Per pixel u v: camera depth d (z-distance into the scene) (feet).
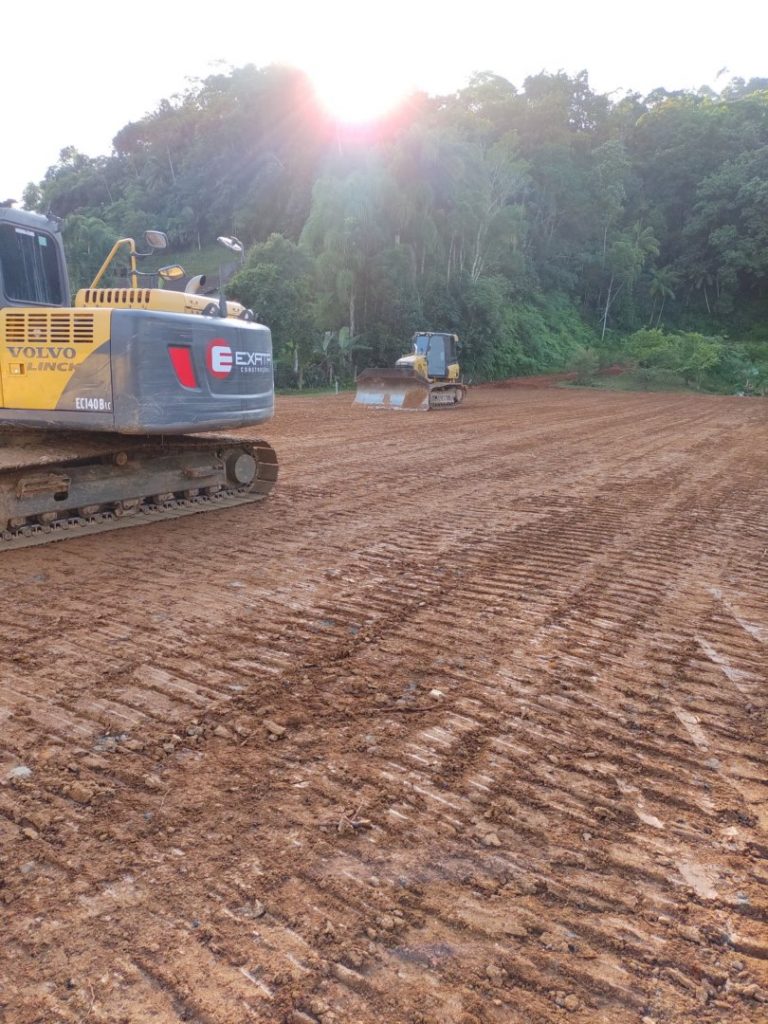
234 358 23.61
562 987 6.82
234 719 11.62
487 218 159.74
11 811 9.22
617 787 10.05
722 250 214.48
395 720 11.73
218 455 27.76
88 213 293.84
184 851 8.55
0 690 12.39
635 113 270.67
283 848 8.64
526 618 16.33
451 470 37.14
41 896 7.80
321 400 96.58
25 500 21.09
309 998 6.63
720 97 354.54
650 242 210.79
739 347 183.32
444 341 85.56
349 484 32.91
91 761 10.33
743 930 7.56
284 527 24.53
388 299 134.10
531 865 8.46
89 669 13.29
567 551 21.95
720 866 8.53
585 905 7.87
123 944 7.19
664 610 17.03
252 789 9.80
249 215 233.35
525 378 164.55
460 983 6.84
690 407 92.79
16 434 22.38
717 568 20.42
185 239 266.16
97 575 18.90
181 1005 6.53
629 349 175.94
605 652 14.57
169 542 22.33
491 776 10.24
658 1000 6.70
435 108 208.54
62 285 22.99
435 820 9.24
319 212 135.95
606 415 75.56
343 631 15.39
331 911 7.69
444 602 17.29
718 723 11.87
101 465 23.40
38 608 16.38
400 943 7.29
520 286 191.31
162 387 21.07
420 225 141.28
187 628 15.35
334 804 9.51
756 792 10.01
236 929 7.41
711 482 34.40
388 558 20.93
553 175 211.41
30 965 6.91
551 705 12.33
